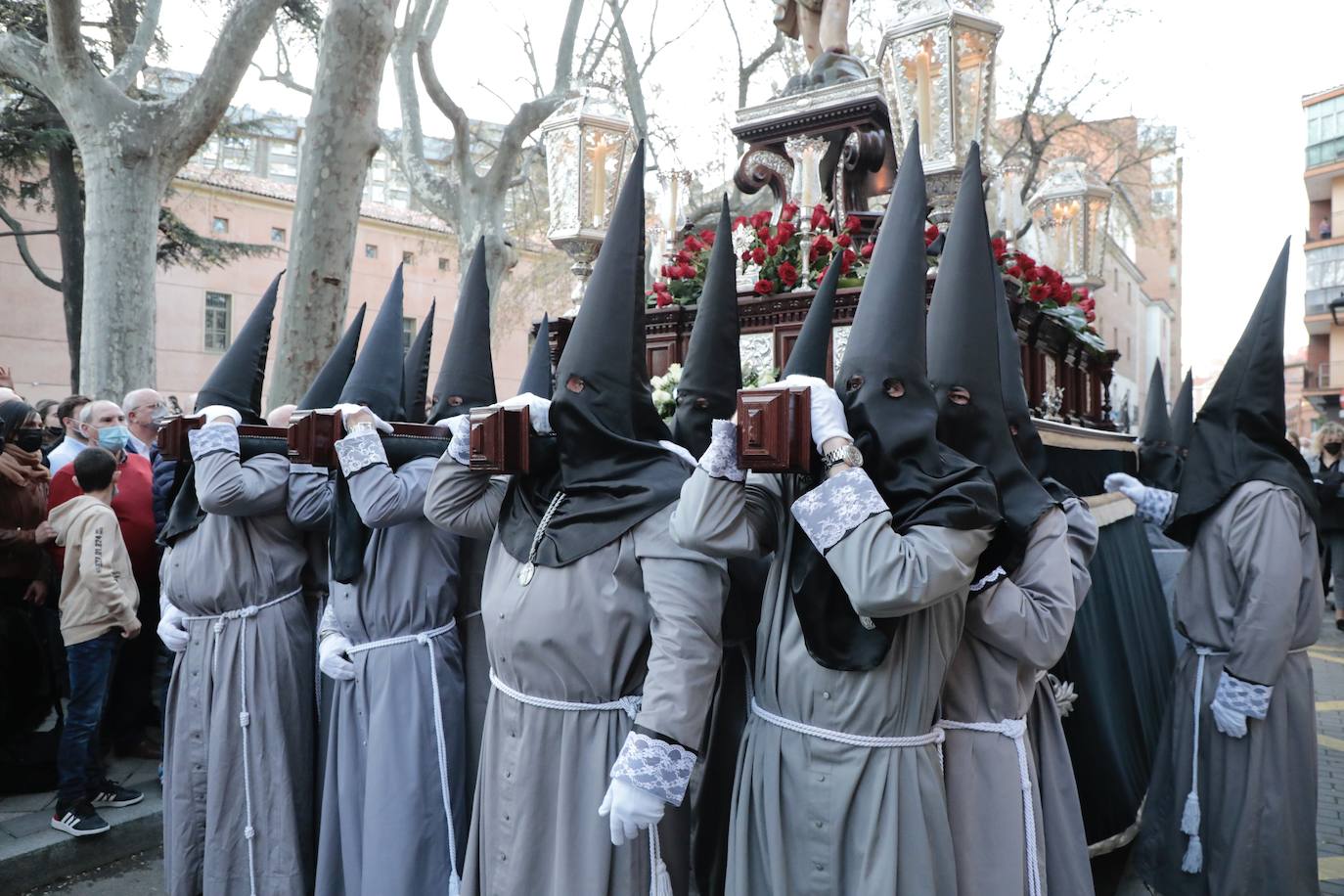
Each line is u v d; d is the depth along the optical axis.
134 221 7.89
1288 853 2.99
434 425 3.40
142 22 9.32
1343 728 5.80
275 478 3.29
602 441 2.33
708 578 2.18
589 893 2.20
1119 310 33.44
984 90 4.08
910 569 1.80
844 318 3.88
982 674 2.25
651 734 2.02
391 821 2.89
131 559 4.82
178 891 3.27
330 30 6.55
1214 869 3.07
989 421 2.24
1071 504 2.66
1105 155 21.53
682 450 2.41
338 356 3.75
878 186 5.40
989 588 2.14
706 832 2.68
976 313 2.27
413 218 29.89
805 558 2.03
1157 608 4.64
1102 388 5.66
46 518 4.67
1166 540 5.70
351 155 6.74
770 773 2.05
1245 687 2.97
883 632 1.93
